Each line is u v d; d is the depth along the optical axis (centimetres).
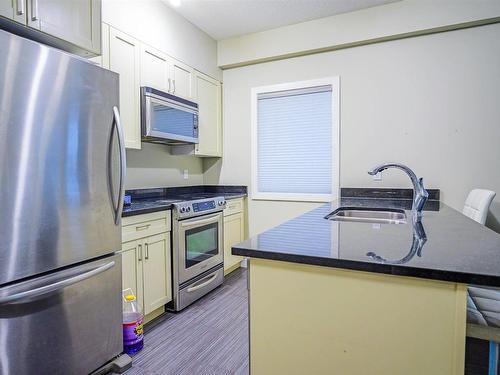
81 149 153
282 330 91
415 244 97
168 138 270
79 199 153
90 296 162
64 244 147
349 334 82
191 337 207
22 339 133
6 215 125
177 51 293
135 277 207
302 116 337
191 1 275
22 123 129
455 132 275
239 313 242
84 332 159
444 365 73
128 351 188
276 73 344
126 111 235
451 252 87
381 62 298
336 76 316
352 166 313
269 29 331
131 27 241
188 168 359
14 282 129
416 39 285
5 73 123
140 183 293
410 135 290
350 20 297
